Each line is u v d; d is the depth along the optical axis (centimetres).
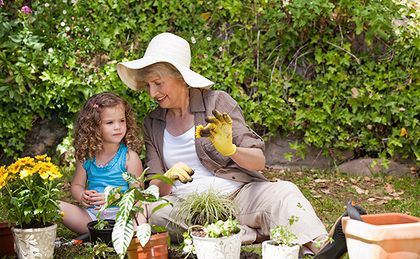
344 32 584
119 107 397
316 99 582
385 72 582
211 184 382
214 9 588
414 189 542
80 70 587
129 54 591
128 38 593
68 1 590
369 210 489
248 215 372
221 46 590
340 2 570
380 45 585
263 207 365
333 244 300
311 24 581
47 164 328
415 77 573
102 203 391
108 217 396
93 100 401
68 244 371
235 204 370
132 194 296
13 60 573
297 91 588
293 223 341
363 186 553
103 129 395
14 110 582
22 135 584
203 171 388
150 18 592
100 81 582
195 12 589
